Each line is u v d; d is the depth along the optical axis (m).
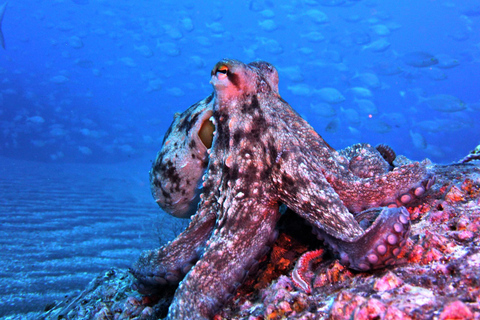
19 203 9.88
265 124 1.68
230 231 1.60
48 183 14.59
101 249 6.60
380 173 2.04
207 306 1.50
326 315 1.30
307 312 1.37
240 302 1.70
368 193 1.72
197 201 2.39
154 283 1.89
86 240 7.08
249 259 1.60
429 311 1.09
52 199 11.01
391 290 1.27
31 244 6.61
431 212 1.83
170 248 1.81
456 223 1.67
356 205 1.75
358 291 1.33
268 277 1.79
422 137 21.56
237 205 1.63
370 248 1.39
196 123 2.17
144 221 8.80
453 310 1.03
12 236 6.98
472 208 1.81
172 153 2.32
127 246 6.84
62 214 9.13
